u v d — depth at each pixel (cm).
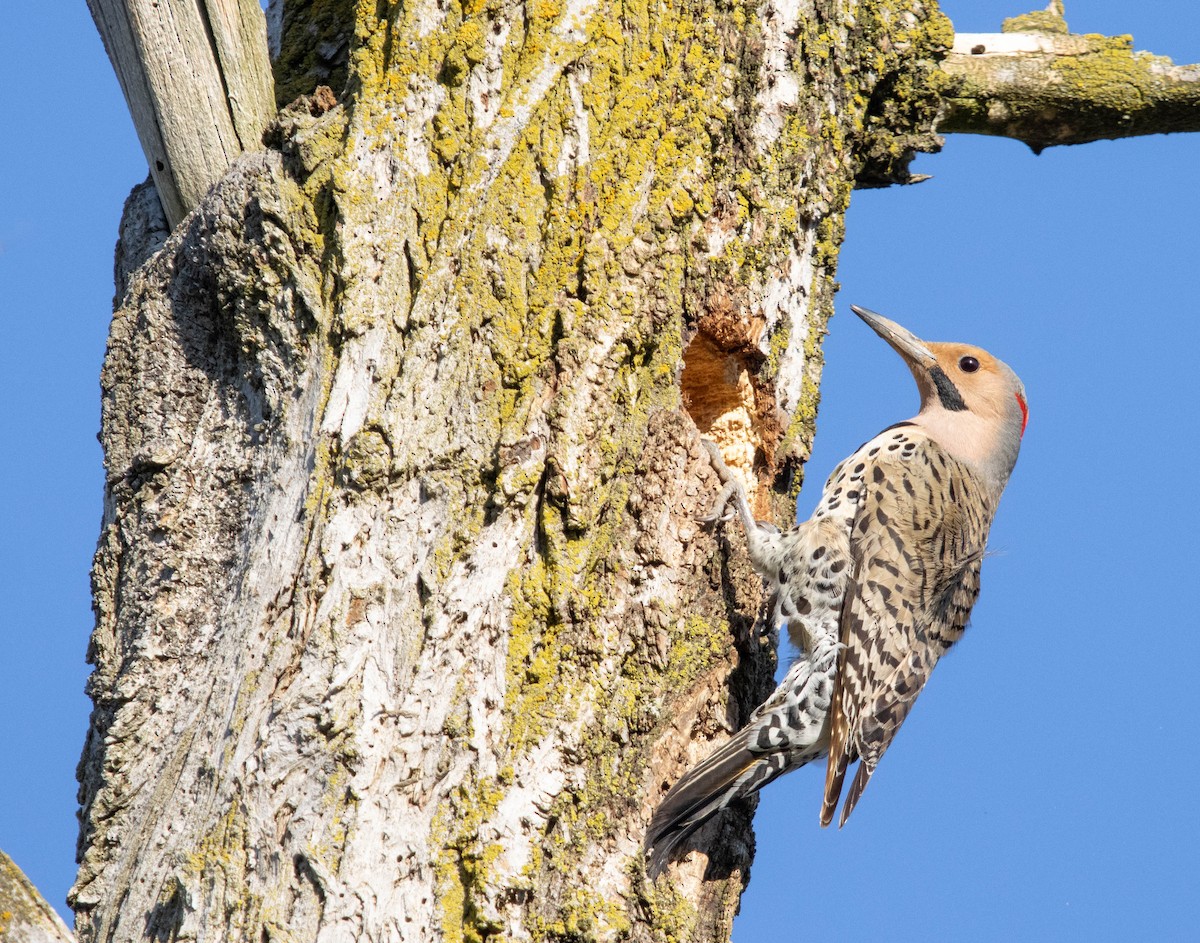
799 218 1034
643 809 851
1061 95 1226
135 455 897
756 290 981
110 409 923
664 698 877
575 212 859
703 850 934
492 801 756
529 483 809
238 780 752
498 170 857
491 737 768
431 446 806
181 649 845
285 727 752
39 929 660
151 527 880
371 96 870
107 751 817
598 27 896
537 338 834
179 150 948
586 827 803
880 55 1139
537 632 798
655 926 828
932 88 1182
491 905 735
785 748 1011
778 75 1017
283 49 1107
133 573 880
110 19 945
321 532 788
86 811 838
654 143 907
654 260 891
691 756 941
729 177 970
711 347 991
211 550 862
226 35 941
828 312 1080
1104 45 1238
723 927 938
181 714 815
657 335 890
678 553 905
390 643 773
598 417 838
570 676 806
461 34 873
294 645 773
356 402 811
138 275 935
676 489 910
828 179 1058
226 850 738
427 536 792
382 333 827
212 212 877
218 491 870
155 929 747
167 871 757
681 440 907
